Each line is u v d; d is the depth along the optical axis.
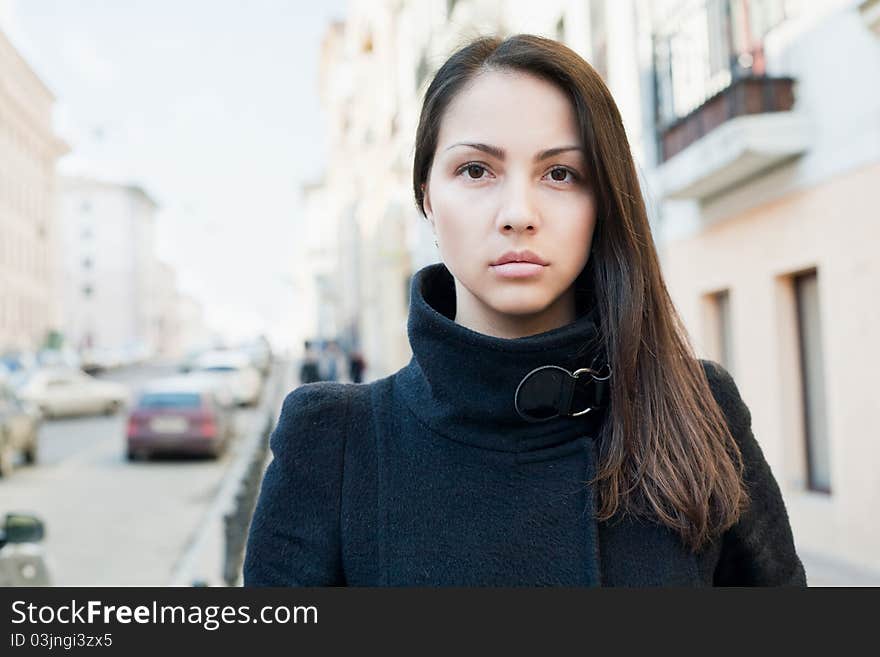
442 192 1.41
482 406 1.39
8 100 63.62
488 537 1.36
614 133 1.43
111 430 27.14
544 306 1.39
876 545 7.50
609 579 1.37
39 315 71.94
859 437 7.75
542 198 1.38
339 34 54.88
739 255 10.01
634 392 1.45
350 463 1.44
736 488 1.44
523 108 1.38
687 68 10.41
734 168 9.20
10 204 64.50
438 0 20.33
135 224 111.94
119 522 12.36
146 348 90.25
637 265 1.46
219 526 11.73
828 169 8.16
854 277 7.78
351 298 48.78
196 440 19.30
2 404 17.70
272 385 45.97
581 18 13.38
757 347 9.65
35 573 4.36
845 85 7.86
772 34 9.16
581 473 1.40
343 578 1.44
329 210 65.56
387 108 31.58
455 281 1.55
